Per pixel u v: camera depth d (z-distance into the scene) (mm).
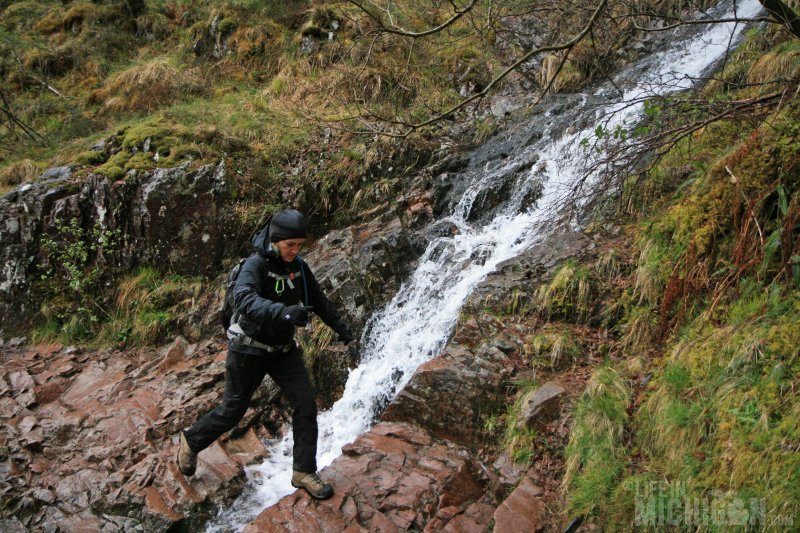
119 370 5680
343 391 5367
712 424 3279
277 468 4543
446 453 3994
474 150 7480
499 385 4203
